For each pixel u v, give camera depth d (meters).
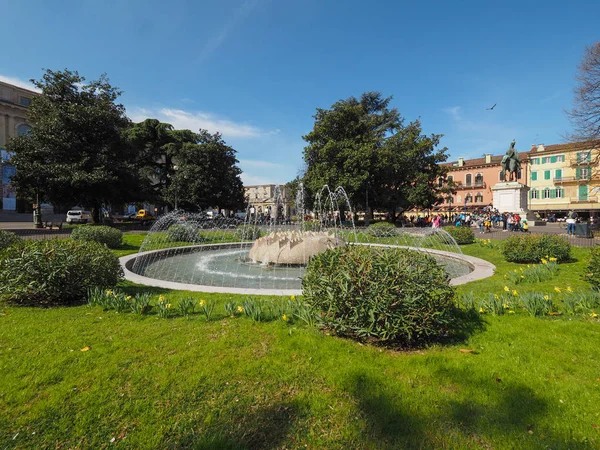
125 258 9.89
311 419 2.47
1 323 4.31
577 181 44.44
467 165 53.19
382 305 3.45
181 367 3.15
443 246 15.44
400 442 2.24
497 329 4.12
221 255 12.66
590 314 4.67
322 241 10.46
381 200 31.33
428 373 3.05
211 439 2.22
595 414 2.49
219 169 34.88
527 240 10.14
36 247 5.45
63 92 24.94
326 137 31.56
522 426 2.38
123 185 25.88
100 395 2.70
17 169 21.64
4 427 2.34
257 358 3.34
